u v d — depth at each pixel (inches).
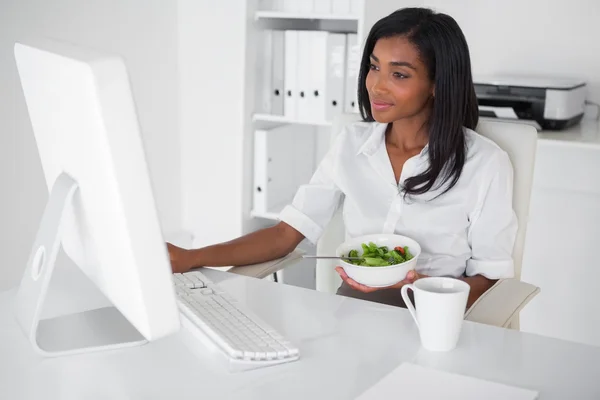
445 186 67.8
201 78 126.6
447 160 66.3
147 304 39.1
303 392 41.8
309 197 73.3
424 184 67.4
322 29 119.8
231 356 44.7
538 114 98.0
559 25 106.3
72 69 36.6
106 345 46.6
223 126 126.4
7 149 107.3
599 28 103.9
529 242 110.9
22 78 47.2
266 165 116.7
